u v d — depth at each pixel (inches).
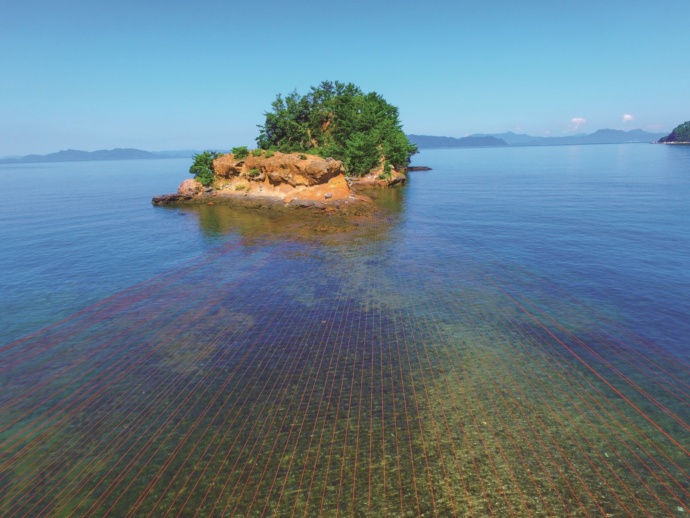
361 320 698.8
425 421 434.3
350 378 522.0
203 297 837.2
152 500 348.2
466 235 1316.4
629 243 1134.4
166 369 562.3
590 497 336.2
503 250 1117.1
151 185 3944.4
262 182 2146.9
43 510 342.3
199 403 481.7
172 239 1402.6
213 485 361.4
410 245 1208.2
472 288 832.3
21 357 609.9
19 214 2107.5
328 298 806.5
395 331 650.8
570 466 367.9
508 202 2017.7
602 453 382.0
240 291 863.1
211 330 681.0
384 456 386.9
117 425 448.1
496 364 542.6
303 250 1189.1
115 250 1268.5
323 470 373.4
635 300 737.0
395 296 803.4
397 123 3494.1
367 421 437.7
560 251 1083.9
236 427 436.5
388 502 339.0
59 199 2829.7
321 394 490.0
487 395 476.1
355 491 350.0
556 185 2723.9
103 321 733.3
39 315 771.4
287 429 429.7
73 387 527.2
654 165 4318.4
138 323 719.7
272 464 382.6
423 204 2021.4
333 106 2984.7
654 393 471.2
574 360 546.6
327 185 1980.8
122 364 580.7
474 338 617.6
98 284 946.1
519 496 339.9
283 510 334.3
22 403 495.5
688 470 358.6
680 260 959.0
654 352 560.1
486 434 411.2
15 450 414.9
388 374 527.8
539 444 395.5
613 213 1606.8
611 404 453.4
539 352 570.6
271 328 679.7
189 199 2246.6
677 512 319.6
